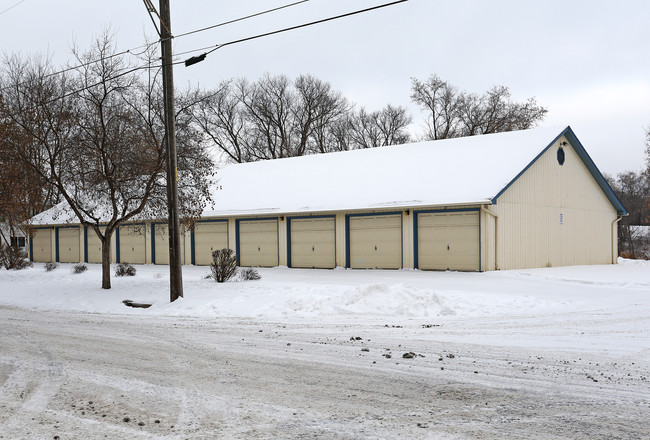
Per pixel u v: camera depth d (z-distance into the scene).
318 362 7.87
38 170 18.56
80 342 9.84
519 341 9.16
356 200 24.88
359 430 5.06
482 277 19.73
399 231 23.59
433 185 23.92
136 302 15.73
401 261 23.53
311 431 5.06
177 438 4.93
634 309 12.48
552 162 26.02
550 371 7.12
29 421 5.46
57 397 6.30
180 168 18.00
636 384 6.47
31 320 13.06
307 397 6.16
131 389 6.59
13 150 19.28
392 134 59.34
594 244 29.27
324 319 12.04
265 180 31.36
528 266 23.86
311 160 32.94
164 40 15.20
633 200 71.00
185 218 18.33
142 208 18.16
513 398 6.00
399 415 5.48
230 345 9.29
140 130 17.83
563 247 26.53
